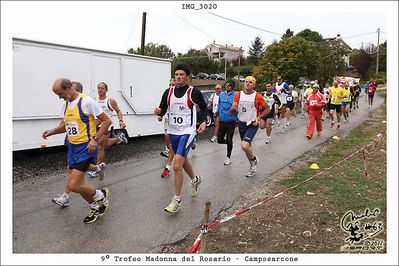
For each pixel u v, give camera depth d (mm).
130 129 8758
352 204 4586
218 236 3834
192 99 4520
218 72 56750
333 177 5773
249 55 65812
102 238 3795
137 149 8648
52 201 4848
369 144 8602
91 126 4109
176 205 4445
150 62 9125
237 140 10172
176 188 4457
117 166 6910
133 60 8641
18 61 6344
